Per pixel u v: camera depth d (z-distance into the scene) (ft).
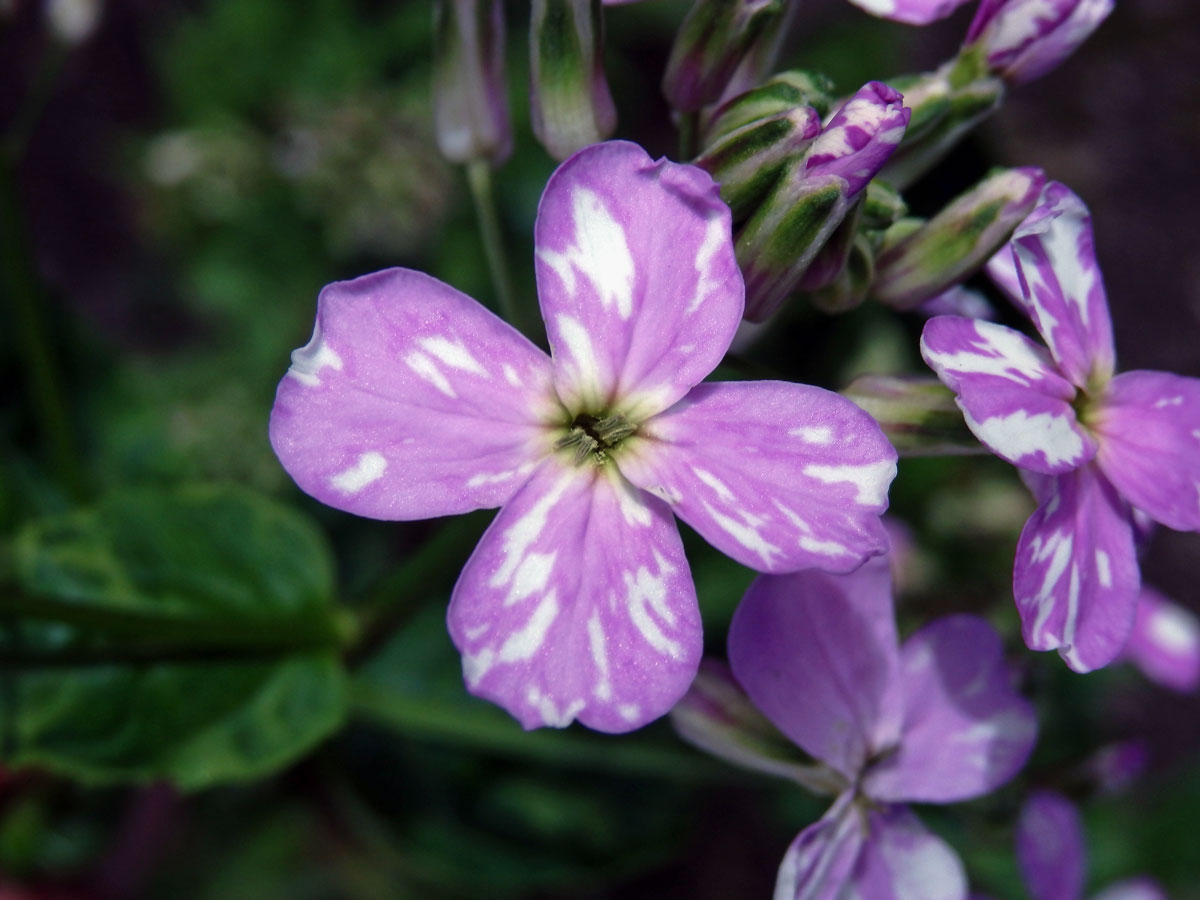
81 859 0.36
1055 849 0.28
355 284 0.21
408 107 0.44
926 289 0.24
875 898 0.24
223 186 0.45
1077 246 0.24
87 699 0.28
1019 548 0.21
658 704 0.21
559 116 0.25
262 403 0.42
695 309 0.21
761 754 0.24
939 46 0.56
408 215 0.44
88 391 0.37
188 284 0.47
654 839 0.35
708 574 0.36
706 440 0.22
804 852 0.22
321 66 0.47
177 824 0.37
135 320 0.52
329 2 0.47
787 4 0.24
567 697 0.21
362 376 0.21
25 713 0.27
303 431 0.21
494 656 0.21
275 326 0.45
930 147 0.25
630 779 0.36
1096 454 0.23
